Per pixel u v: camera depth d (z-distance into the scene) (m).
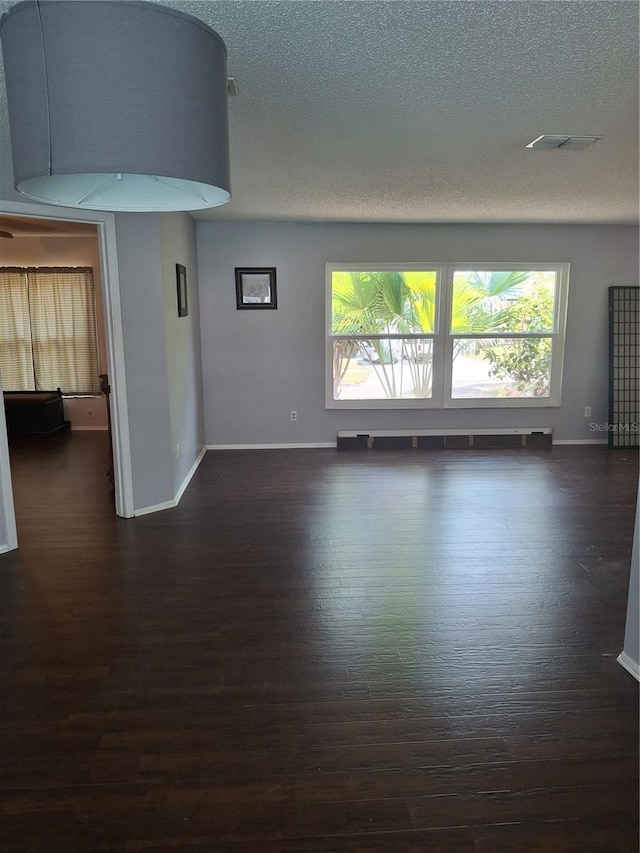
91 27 1.46
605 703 2.25
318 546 3.77
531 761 1.96
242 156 3.64
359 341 6.45
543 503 4.61
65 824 1.72
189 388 5.42
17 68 1.53
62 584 3.26
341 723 2.14
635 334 6.56
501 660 2.53
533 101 2.77
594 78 2.50
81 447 6.69
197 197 1.89
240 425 6.47
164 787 1.85
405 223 6.19
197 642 2.68
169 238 4.59
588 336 6.59
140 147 1.52
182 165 1.58
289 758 1.97
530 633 2.74
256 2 1.86
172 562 3.54
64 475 5.51
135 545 3.80
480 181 4.32
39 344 7.57
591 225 6.36
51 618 2.90
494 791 1.84
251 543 3.83
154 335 4.30
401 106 2.82
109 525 4.17
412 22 2.00
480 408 6.62
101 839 1.68
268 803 1.79
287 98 2.71
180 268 5.02
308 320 6.32
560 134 3.26
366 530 4.05
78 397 7.68
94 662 2.53
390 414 6.57
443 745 2.03
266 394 6.44
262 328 6.30
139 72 1.50
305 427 6.54
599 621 2.85
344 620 2.86
